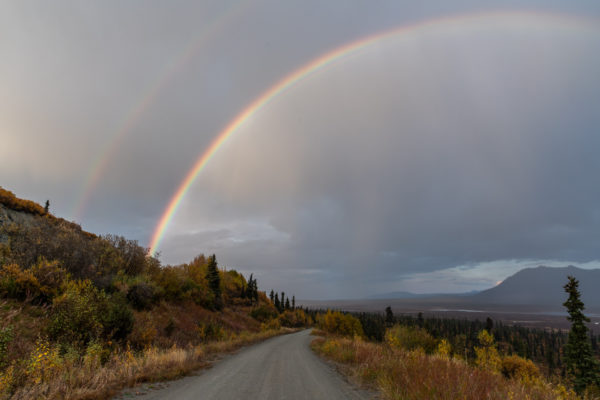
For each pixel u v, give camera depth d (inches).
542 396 249.3
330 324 2448.3
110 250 936.3
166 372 370.9
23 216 1125.7
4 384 235.8
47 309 504.4
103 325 498.9
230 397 279.0
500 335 6284.5
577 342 1269.7
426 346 866.8
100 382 281.9
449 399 218.8
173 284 1193.4
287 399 276.5
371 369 384.8
